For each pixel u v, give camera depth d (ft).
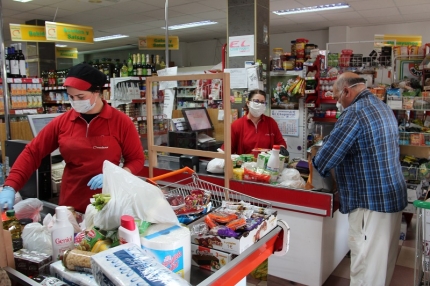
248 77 13.99
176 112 11.30
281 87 17.25
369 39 36.58
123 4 26.86
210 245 4.34
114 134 6.98
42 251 4.34
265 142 12.00
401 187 7.77
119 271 3.07
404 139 14.26
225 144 7.70
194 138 9.40
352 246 8.18
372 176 7.64
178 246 3.74
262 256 4.66
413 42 22.41
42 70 33.65
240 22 14.88
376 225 7.79
